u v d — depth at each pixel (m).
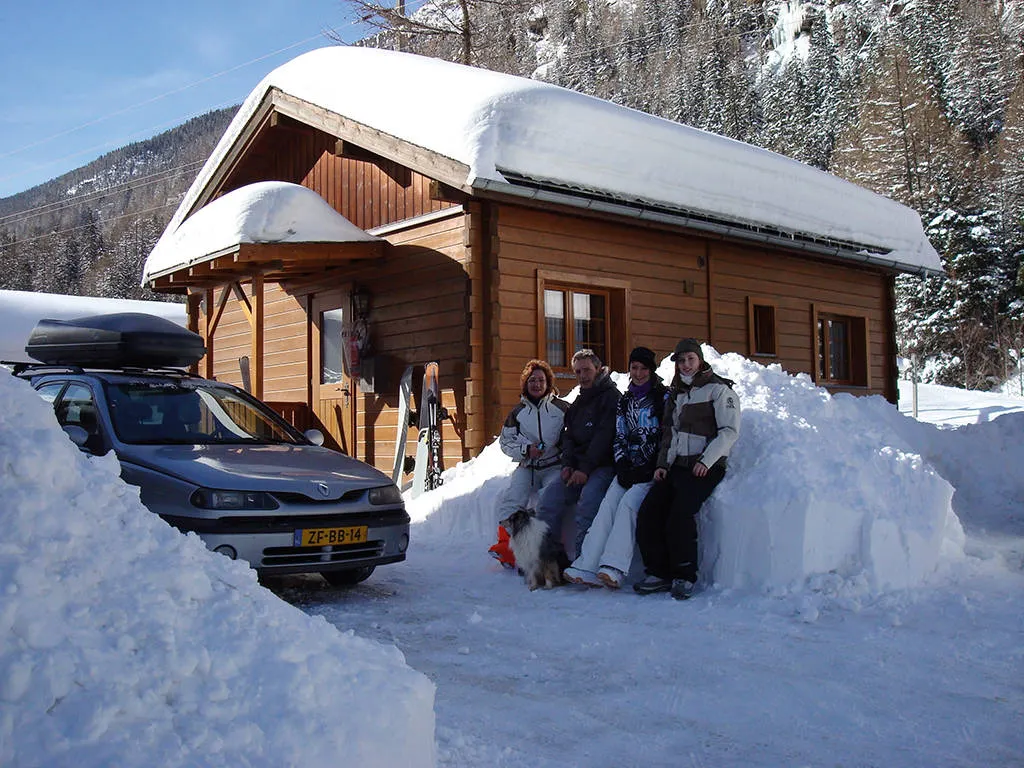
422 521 8.76
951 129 48.34
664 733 3.50
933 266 16.41
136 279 84.31
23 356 20.19
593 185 10.68
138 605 2.43
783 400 6.75
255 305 11.16
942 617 4.95
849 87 66.06
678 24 90.06
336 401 12.57
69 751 2.00
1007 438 8.70
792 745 3.36
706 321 12.95
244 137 13.91
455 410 10.57
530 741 3.42
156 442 6.17
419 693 2.74
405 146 10.59
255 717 2.36
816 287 15.02
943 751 3.27
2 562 2.27
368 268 11.98
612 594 5.89
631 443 6.16
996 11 62.44
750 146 14.25
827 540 5.54
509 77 11.23
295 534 5.50
